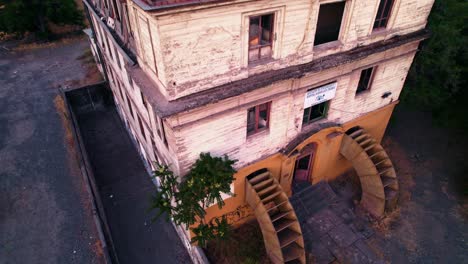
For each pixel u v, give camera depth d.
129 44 11.40
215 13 7.91
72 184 16.84
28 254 13.70
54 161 18.23
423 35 13.46
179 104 8.70
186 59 8.23
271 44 9.81
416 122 20.28
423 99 17.03
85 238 14.32
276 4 8.79
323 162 15.01
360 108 14.58
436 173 16.86
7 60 28.78
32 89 24.58
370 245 13.64
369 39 12.10
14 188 16.58
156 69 8.79
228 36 8.55
